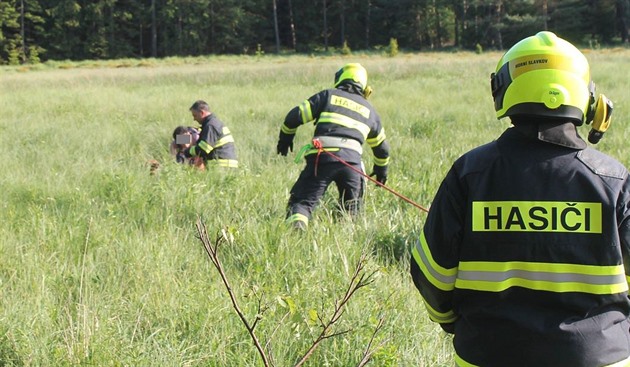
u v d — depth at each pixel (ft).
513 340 7.61
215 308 14.39
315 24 304.71
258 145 37.47
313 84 82.84
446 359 13.21
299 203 22.00
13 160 34.12
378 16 303.27
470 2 276.62
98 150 37.22
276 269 16.76
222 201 23.53
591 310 7.55
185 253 18.62
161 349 13.06
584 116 8.09
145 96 70.90
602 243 7.51
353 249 18.62
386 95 62.75
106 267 17.84
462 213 7.93
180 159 32.78
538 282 7.59
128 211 22.93
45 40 269.85
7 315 14.46
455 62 108.68
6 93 79.46
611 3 257.96
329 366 12.74
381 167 23.79
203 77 98.43
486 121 44.29
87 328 13.41
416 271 8.31
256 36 299.79
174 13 281.13
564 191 7.61
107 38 275.80
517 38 268.62
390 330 13.46
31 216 22.26
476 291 7.84
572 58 7.98
